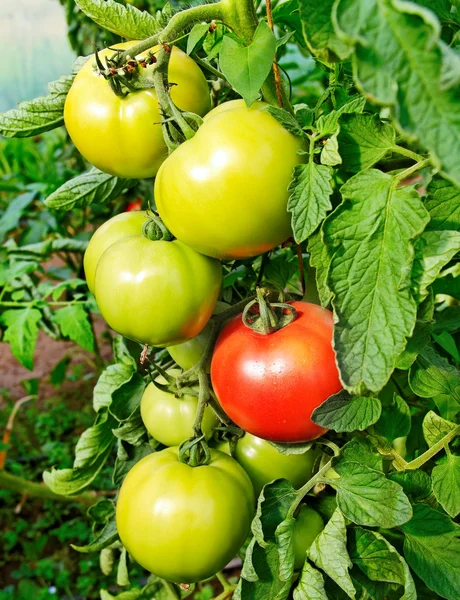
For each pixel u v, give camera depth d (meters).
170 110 0.46
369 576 0.47
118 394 0.56
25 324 0.96
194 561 0.48
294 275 0.61
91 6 0.50
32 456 1.93
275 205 0.44
